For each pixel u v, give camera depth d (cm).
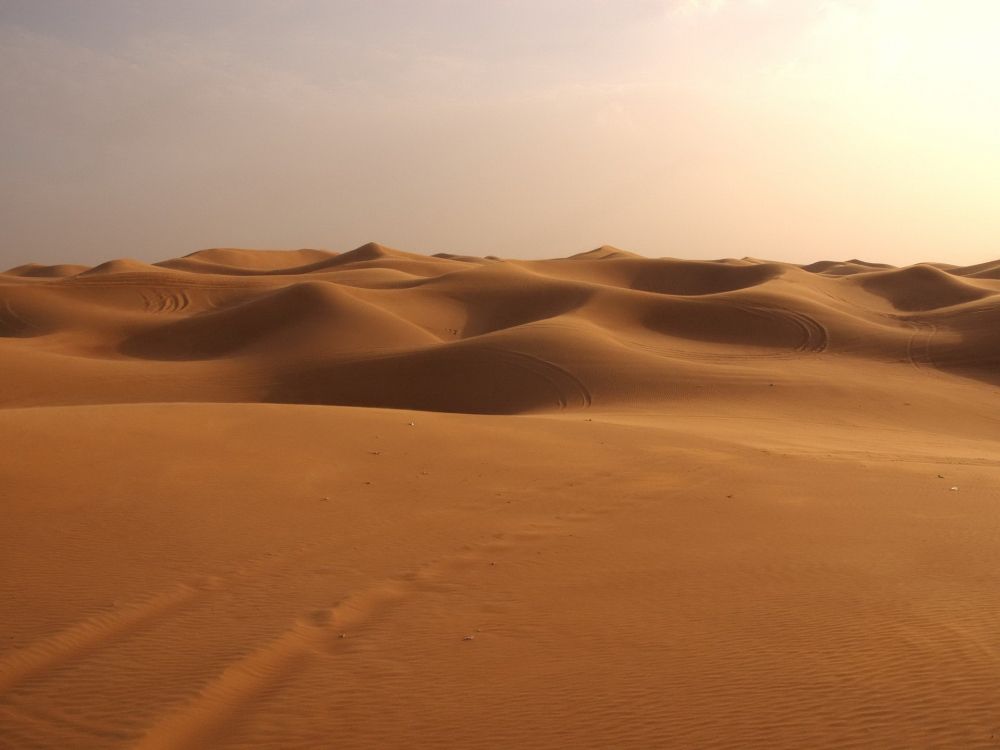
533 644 802
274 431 1769
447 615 878
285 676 728
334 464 1567
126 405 1967
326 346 5412
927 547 1140
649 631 834
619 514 1325
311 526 1194
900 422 3359
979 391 4131
